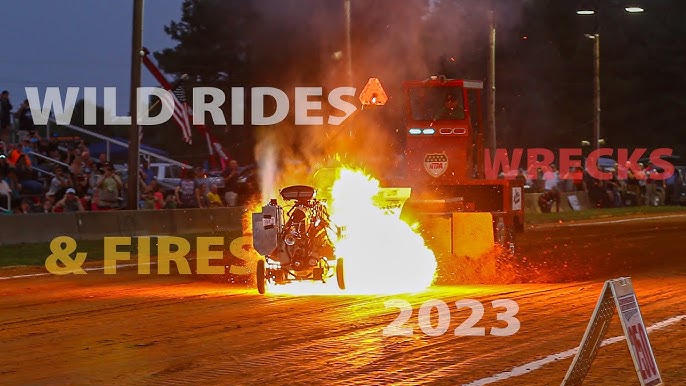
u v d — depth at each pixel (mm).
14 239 50438
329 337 23469
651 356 17172
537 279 36000
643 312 27578
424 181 42031
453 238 37781
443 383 18594
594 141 102438
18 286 35156
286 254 30141
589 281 35375
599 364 20344
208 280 36562
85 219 54000
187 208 62531
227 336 23797
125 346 22609
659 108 146875
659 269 39656
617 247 50188
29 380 19125
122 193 62031
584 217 78250
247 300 30250
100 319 26797
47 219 52250
